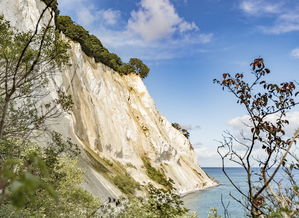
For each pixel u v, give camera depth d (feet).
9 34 27.43
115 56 279.28
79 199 41.39
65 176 39.93
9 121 27.76
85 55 208.64
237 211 80.23
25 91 28.27
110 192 110.11
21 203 3.76
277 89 12.65
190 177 257.96
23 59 23.65
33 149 28.25
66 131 113.91
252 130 12.10
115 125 201.67
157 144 235.61
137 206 33.06
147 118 252.42
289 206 10.94
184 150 300.81
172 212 26.16
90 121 175.63
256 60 13.23
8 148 23.72
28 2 118.42
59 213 35.40
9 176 4.01
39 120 29.48
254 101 12.71
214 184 302.25
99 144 175.52
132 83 280.72
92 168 119.55
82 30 202.69
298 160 11.19
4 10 104.17
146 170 205.26
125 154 196.54
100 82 206.80
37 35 26.32
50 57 27.22
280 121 12.25
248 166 11.57
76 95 168.25
